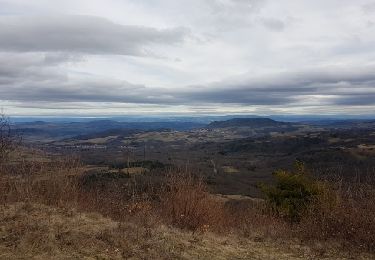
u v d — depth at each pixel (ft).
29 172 25.44
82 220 21.48
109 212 24.36
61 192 24.88
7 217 19.90
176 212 25.61
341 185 32.19
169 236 21.40
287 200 37.60
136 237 19.90
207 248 21.01
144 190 27.58
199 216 25.45
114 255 17.58
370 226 24.54
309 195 37.60
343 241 24.13
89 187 27.45
